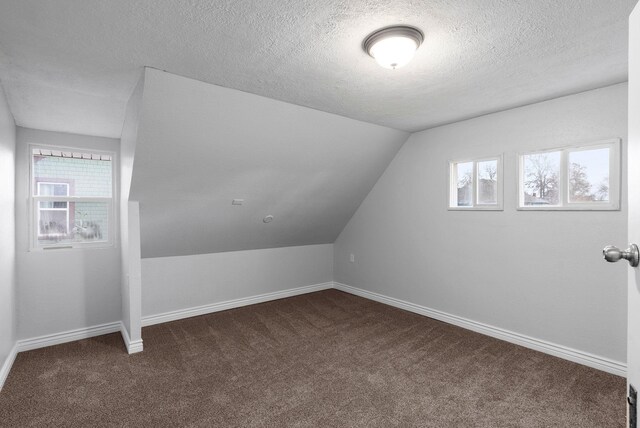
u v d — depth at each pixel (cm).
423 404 219
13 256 285
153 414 210
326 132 330
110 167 351
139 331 301
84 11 153
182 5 150
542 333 291
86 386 242
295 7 152
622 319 249
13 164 285
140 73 220
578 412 208
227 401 223
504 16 159
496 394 229
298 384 244
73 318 328
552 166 286
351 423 201
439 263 372
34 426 199
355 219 483
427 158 379
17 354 293
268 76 228
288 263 486
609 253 83
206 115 258
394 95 267
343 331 346
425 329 348
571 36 178
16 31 169
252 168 326
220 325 368
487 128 322
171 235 358
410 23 166
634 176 82
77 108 274
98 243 345
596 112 256
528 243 298
